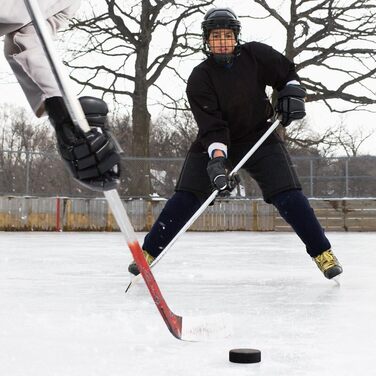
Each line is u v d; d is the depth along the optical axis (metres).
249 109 4.71
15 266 6.26
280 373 1.97
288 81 4.82
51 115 1.72
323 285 4.67
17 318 3.06
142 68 22.50
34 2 1.51
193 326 2.49
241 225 18.84
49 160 18.31
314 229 4.69
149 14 22.11
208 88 4.62
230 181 4.47
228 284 4.73
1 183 17.98
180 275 5.44
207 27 4.57
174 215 4.77
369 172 19.41
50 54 1.54
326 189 19.50
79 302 3.68
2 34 1.84
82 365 2.08
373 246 10.02
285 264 6.63
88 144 1.61
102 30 22.16
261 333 2.67
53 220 18.19
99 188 1.68
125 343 2.44
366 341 2.51
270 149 4.75
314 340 2.52
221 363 2.10
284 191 4.71
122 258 7.40
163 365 2.07
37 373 1.98
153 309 3.39
